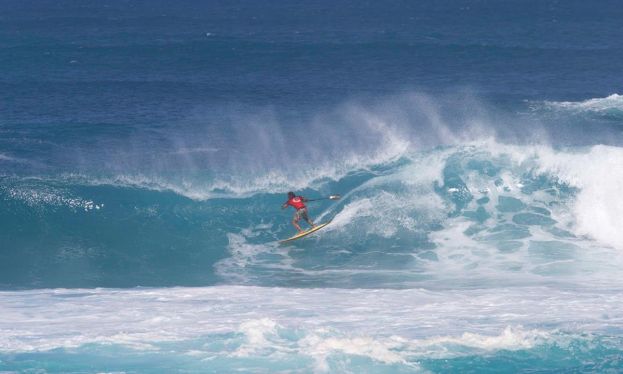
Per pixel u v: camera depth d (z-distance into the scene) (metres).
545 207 89.81
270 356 53.34
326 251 85.06
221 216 92.06
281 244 87.31
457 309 63.53
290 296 68.56
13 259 84.19
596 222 86.62
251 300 66.94
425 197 92.31
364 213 90.50
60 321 60.69
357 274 78.12
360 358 53.09
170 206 92.75
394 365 52.22
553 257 80.12
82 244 87.31
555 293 68.25
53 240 87.69
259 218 92.31
